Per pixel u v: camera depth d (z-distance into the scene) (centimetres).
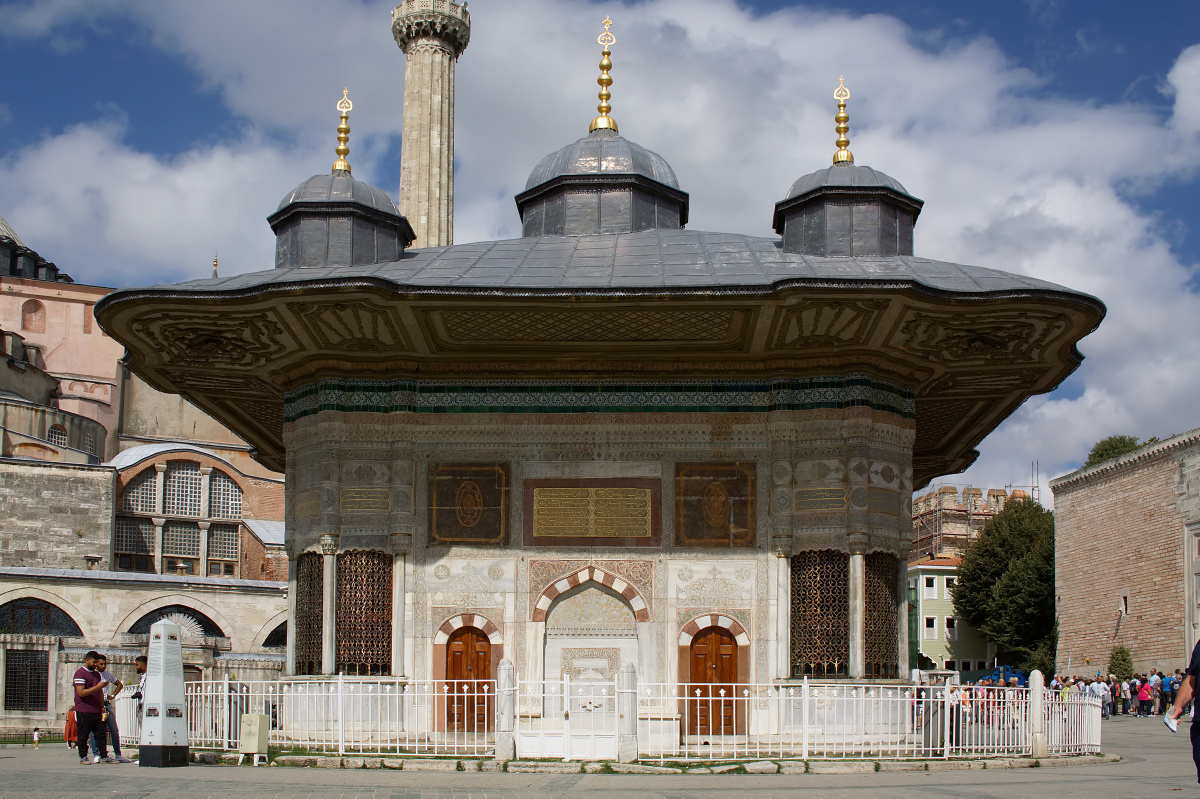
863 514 2056
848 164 2173
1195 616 4619
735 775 1527
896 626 2109
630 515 2139
